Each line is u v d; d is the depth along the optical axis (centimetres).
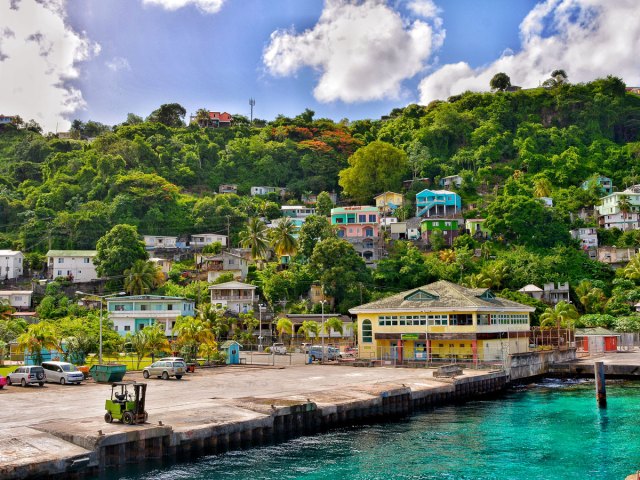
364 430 4806
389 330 8438
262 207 18100
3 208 17175
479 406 5962
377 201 18625
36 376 5916
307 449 4178
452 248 15412
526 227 15488
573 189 18462
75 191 18012
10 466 2972
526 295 12644
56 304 12675
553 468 3766
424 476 3603
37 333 7619
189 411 4400
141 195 17262
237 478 3509
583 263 14438
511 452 4128
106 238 13938
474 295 8562
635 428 4831
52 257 14238
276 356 9831
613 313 12306
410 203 18550
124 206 16862
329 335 11512
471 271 13938
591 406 5869
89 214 16338
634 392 6738
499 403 6144
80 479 3300
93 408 4544
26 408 4550
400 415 5391
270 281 13012
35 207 17400
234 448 4062
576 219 16475
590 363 8269
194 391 5544
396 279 13350
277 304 12769
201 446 3878
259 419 4225
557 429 4822
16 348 8419
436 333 8062
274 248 14488
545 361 8262
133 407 3797
